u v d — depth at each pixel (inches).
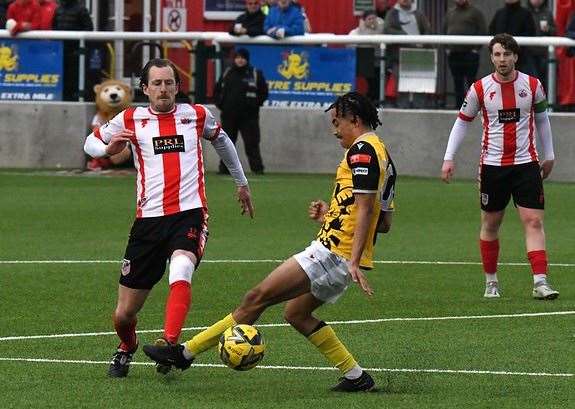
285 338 1045.2
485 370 927.0
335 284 838.5
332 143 2418.8
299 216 1857.8
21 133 2485.2
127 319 903.1
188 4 2790.4
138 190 906.1
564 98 2299.5
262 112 2423.7
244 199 959.6
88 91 2469.2
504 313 1168.8
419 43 2346.2
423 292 1285.7
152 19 2780.5
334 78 2386.8
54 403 827.4
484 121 1254.3
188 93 2426.2
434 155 2364.7
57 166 2484.0
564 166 2309.3
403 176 2367.1
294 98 2415.1
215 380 895.7
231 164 946.7
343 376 866.8
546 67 2287.2
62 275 1375.5
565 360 961.5
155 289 1299.2
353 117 845.8
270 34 2386.8
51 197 2060.8
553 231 1739.7
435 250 1569.9
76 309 1185.4
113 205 1972.2
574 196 2102.6
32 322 1120.8
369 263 844.6
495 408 813.9
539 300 1240.2
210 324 1125.7
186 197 898.1
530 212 1253.1
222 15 2787.9
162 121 907.4
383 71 2364.7
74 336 1058.7
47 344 1026.1
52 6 2495.1
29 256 1505.9
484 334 1066.7
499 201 1258.0
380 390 864.9
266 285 839.7
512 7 2330.2
